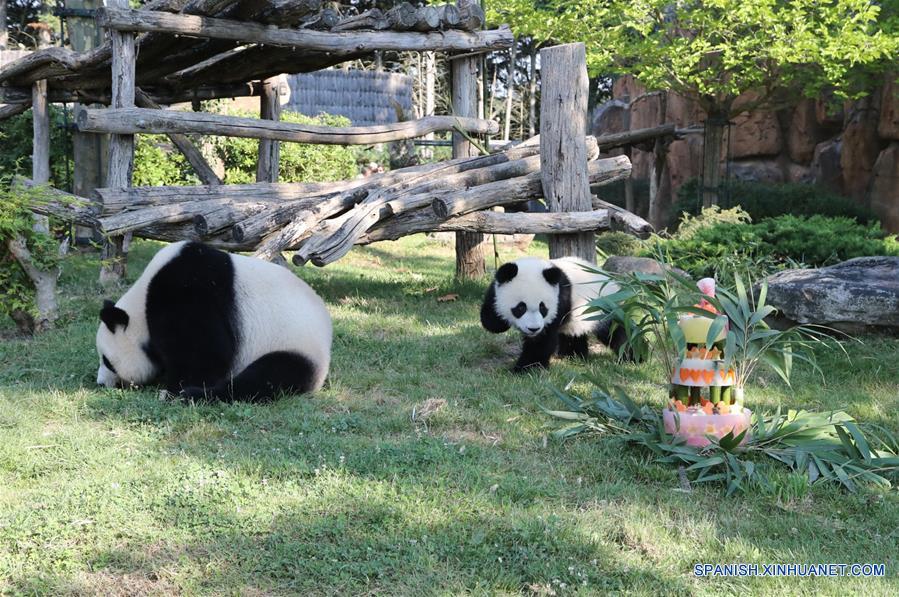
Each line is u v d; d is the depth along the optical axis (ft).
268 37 30.04
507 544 12.04
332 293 31.24
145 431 16.07
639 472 14.98
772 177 60.70
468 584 11.00
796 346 24.07
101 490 13.16
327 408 18.16
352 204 28.25
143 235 27.94
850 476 14.48
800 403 19.62
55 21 88.12
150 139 49.90
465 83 35.35
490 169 30.76
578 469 15.11
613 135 53.47
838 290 24.27
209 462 14.47
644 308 17.07
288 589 10.79
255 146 54.70
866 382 21.26
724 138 61.41
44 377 19.74
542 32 50.75
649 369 22.57
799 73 47.60
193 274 17.85
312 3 28.19
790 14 43.04
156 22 28.04
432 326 26.21
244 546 11.70
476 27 34.35
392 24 32.76
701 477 14.51
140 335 18.40
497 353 23.79
